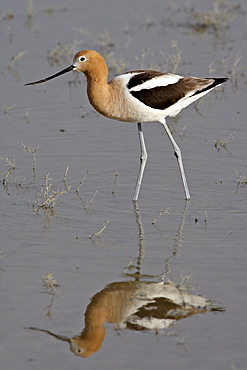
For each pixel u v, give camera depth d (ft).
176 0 76.64
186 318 25.49
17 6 74.33
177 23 69.46
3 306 26.21
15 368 22.54
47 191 36.96
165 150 44.68
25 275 28.63
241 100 52.49
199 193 38.45
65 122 49.19
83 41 63.98
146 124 49.52
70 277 28.53
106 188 39.27
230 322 25.09
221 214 35.45
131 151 44.60
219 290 27.35
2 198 37.24
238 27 68.08
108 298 26.94
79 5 75.41
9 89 54.49
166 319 25.41
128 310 26.14
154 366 22.56
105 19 70.69
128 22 69.72
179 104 37.32
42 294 27.14
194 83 37.50
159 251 31.01
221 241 32.01
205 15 68.44
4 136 46.39
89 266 29.50
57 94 54.54
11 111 50.78
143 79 36.17
